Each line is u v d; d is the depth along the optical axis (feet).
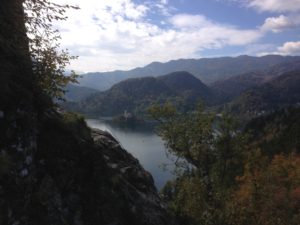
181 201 68.49
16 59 31.42
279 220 73.36
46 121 32.40
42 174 28.91
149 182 46.91
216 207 69.97
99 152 37.24
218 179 73.82
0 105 25.98
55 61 35.83
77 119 39.01
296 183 123.34
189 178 75.05
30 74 32.19
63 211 28.96
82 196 31.89
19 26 32.89
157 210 41.91
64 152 31.99
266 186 78.74
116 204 35.09
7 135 25.66
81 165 33.40
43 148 30.30
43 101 32.53
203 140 74.54
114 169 39.81
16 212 24.34
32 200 26.71
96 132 48.08
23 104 28.45
